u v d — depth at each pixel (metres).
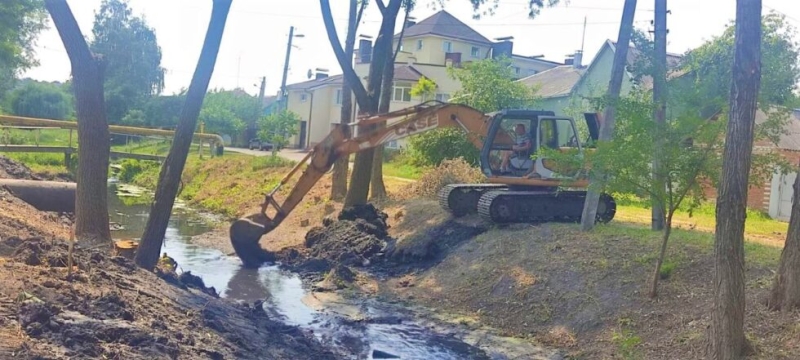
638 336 9.53
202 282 11.89
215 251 16.97
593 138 15.39
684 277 10.44
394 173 30.00
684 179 9.69
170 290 9.55
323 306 12.22
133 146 42.56
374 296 13.16
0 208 11.57
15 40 24.66
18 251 8.40
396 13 19.16
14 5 20.94
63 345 6.05
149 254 11.55
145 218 21.31
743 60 7.49
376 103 18.88
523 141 15.23
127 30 57.56
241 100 61.56
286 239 18.14
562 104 34.75
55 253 8.59
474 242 14.46
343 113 22.14
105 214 12.01
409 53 53.16
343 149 15.52
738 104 7.54
